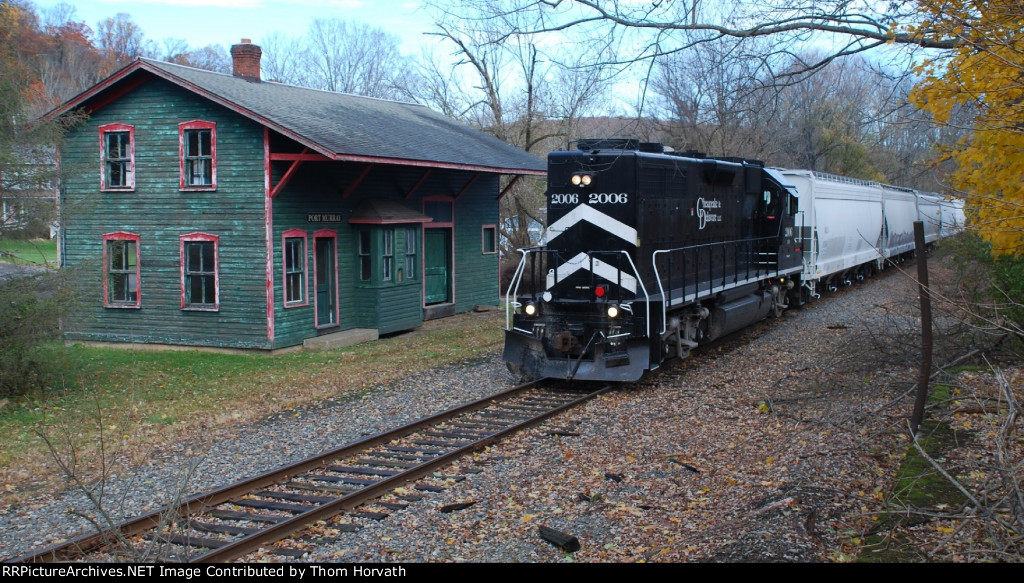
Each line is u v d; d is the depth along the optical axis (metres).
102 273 16.61
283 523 6.57
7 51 17.88
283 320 16.91
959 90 7.70
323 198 17.88
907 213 34.53
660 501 7.41
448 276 22.84
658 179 13.46
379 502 7.44
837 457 8.05
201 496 7.31
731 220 16.91
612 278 12.89
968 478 6.89
